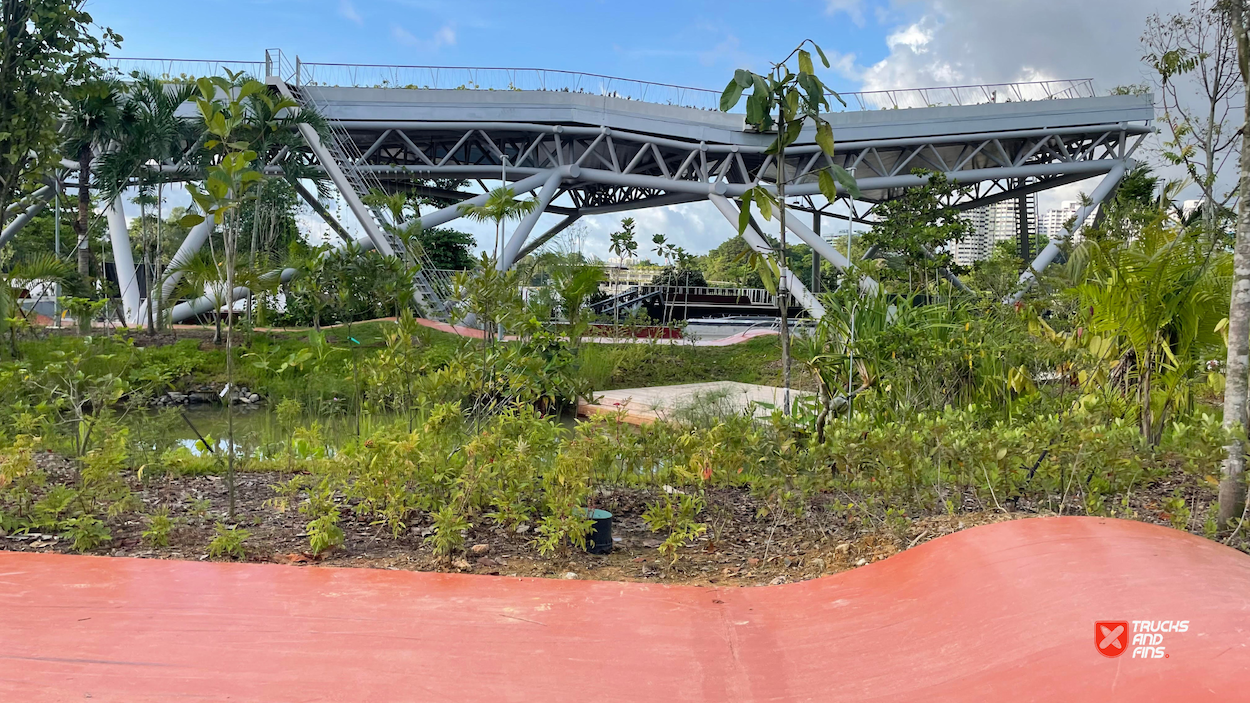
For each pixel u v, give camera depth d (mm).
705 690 2580
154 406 14539
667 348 24828
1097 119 33406
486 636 2980
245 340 19969
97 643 2816
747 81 5820
